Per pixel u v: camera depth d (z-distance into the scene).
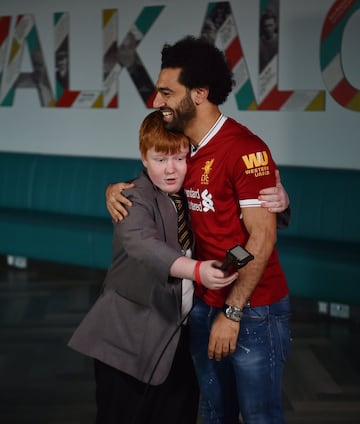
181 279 1.94
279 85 5.23
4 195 6.16
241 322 2.04
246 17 5.26
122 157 5.95
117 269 2.16
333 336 4.30
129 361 2.13
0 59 6.36
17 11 6.21
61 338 4.24
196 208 2.03
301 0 5.05
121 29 5.77
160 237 2.04
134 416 2.25
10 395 3.46
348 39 4.95
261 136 5.35
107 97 5.92
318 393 3.48
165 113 1.96
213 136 1.95
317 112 5.14
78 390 3.52
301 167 5.09
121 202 2.00
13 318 4.59
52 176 5.94
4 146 6.50
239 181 1.89
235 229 1.99
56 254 5.40
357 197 4.77
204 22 5.42
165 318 2.10
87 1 5.88
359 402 3.38
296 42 5.11
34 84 6.23
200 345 2.19
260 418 2.10
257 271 1.90
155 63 5.67
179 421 2.33
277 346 2.08
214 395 2.23
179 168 2.00
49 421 3.18
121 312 2.14
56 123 6.20
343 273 4.32
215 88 1.93
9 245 5.63
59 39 6.05
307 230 4.91
